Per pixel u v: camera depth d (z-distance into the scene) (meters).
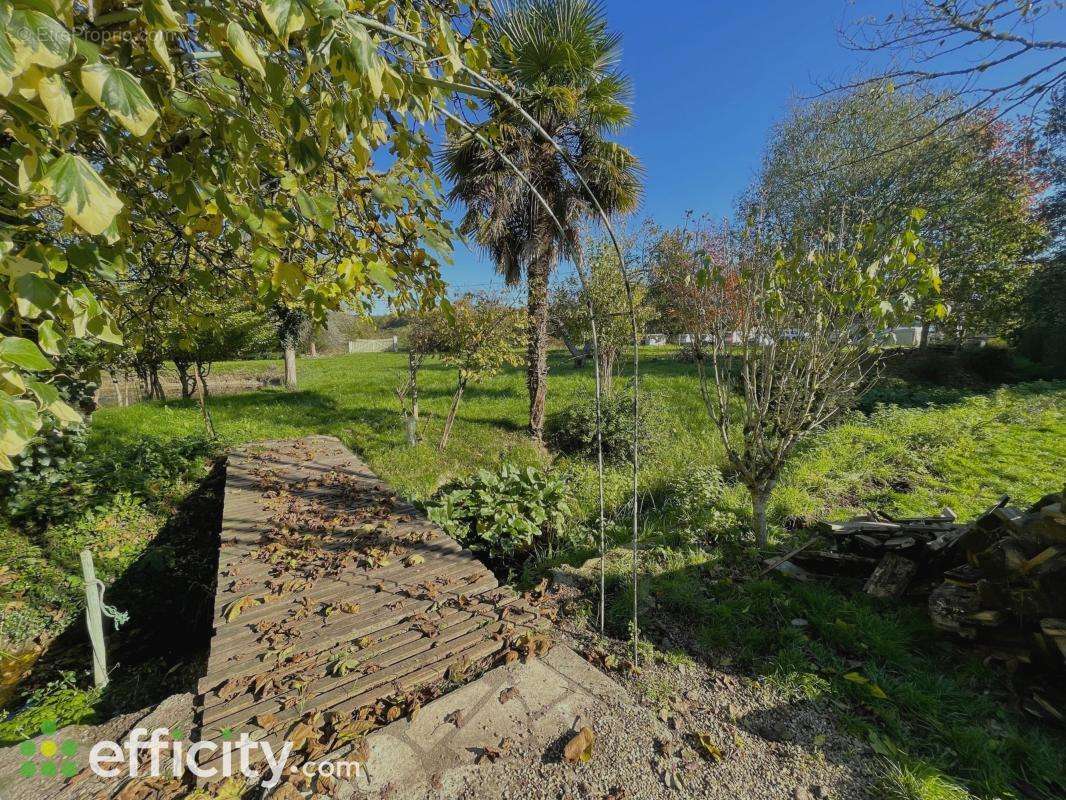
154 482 5.21
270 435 7.40
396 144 1.57
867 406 8.68
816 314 3.03
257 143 1.08
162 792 1.45
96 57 0.69
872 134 7.76
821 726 1.90
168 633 3.79
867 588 2.74
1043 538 2.13
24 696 2.91
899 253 2.69
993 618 2.15
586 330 9.84
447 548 3.11
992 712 1.95
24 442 0.80
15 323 1.06
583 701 1.88
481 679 1.96
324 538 3.25
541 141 6.50
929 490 4.50
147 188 1.52
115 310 2.06
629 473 5.46
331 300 1.62
